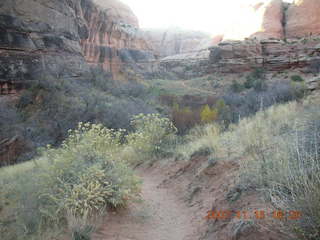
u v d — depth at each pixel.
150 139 9.73
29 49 28.53
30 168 7.62
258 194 3.24
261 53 59.56
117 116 24.69
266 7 76.25
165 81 66.19
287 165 3.04
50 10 34.78
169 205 4.99
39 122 21.53
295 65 53.00
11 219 3.88
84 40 49.47
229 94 41.47
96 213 4.04
